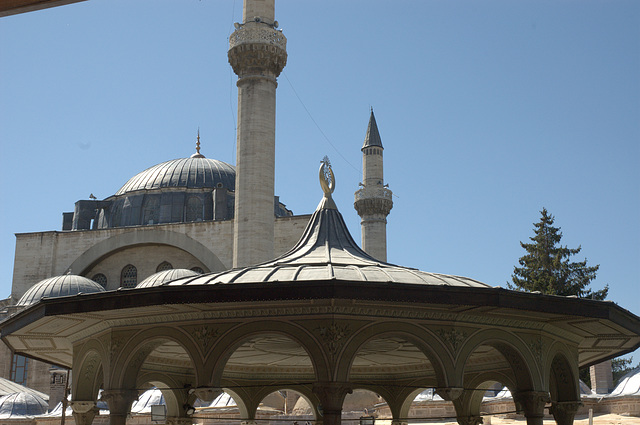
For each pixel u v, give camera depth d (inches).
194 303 686.5
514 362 821.9
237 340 735.7
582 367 1209.4
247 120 1840.6
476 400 1065.5
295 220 2753.4
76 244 2960.1
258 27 1875.0
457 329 765.9
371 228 2876.5
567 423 900.0
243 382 1125.7
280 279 741.9
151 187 3181.6
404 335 740.7
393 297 668.7
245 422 1116.5
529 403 807.1
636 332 861.2
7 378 2878.9
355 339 725.9
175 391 1031.6
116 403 785.6
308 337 724.7
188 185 3184.1
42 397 2534.5
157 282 1989.4
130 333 800.9
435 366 749.3
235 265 1784.0
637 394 1718.8
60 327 860.0
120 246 2903.5
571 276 3107.8
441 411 1945.1
